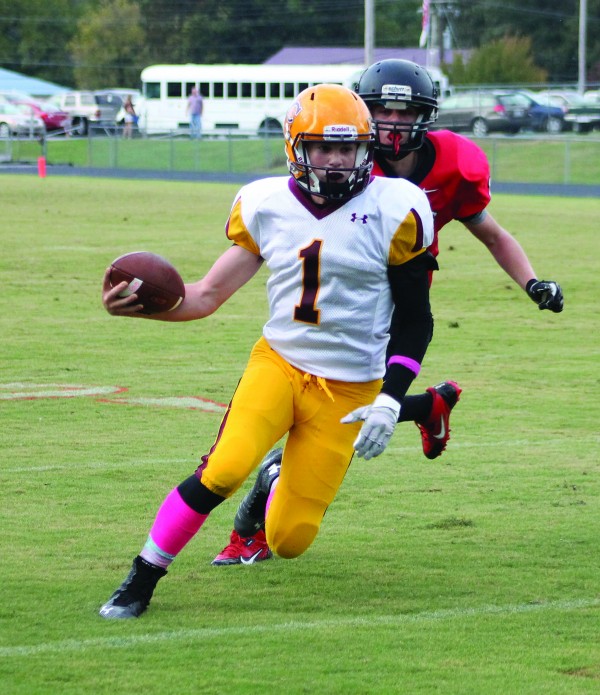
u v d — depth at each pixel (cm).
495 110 10638
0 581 1211
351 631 1089
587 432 1962
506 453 1822
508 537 1402
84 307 3309
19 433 1909
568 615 1140
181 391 2258
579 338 2914
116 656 1016
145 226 5566
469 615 1138
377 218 1112
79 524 1428
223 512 1526
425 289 1142
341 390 1152
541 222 6016
